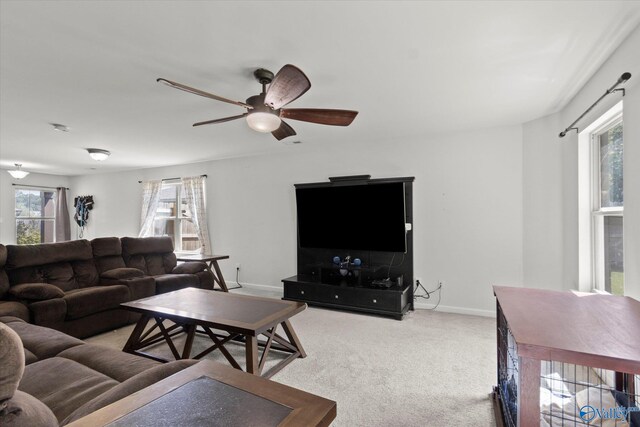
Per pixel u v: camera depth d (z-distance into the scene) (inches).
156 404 35.9
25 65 86.5
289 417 33.9
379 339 118.0
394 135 159.3
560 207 122.3
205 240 225.6
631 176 73.1
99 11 64.1
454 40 75.3
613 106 81.7
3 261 118.6
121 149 188.7
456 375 91.5
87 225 289.3
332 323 135.7
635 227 71.8
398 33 72.4
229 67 88.0
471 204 147.8
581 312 56.2
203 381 41.1
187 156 210.1
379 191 157.0
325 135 158.9
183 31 71.3
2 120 133.8
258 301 105.1
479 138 146.3
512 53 81.1
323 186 175.6
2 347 32.2
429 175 156.1
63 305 114.5
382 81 97.0
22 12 64.1
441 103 115.1
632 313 55.6
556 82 97.7
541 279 129.6
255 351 84.9
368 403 78.2
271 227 202.5
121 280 141.6
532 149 133.6
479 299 146.3
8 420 33.0
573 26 69.8
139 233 255.4
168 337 101.0
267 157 203.0
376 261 164.9
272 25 69.4
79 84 98.5
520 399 44.3
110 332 129.6
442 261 153.4
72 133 154.0
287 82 72.2
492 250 143.9
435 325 132.6
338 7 63.4
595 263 103.5
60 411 47.7
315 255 181.8
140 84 98.6
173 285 158.4
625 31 71.6
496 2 62.2
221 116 128.7
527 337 44.8
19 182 270.5
